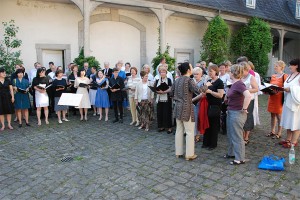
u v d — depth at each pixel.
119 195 3.80
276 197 3.65
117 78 8.17
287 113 5.43
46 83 8.00
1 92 7.18
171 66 12.20
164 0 12.65
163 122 7.01
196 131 6.14
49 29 11.50
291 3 22.09
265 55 16.89
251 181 4.13
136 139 6.49
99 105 8.51
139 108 7.46
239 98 4.65
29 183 4.23
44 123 8.12
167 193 3.82
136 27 13.70
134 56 13.80
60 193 3.91
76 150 5.74
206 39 15.03
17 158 5.30
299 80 5.23
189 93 4.90
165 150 5.65
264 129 7.30
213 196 3.71
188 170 4.59
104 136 6.77
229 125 4.80
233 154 5.06
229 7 16.20
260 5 19.25
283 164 4.64
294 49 24.36
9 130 7.35
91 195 3.83
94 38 12.62
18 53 9.84
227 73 6.57
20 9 10.86
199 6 14.01
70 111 9.97
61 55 12.12
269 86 5.64
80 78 8.45
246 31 16.95
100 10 12.55
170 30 15.02
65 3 11.67
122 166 4.82
